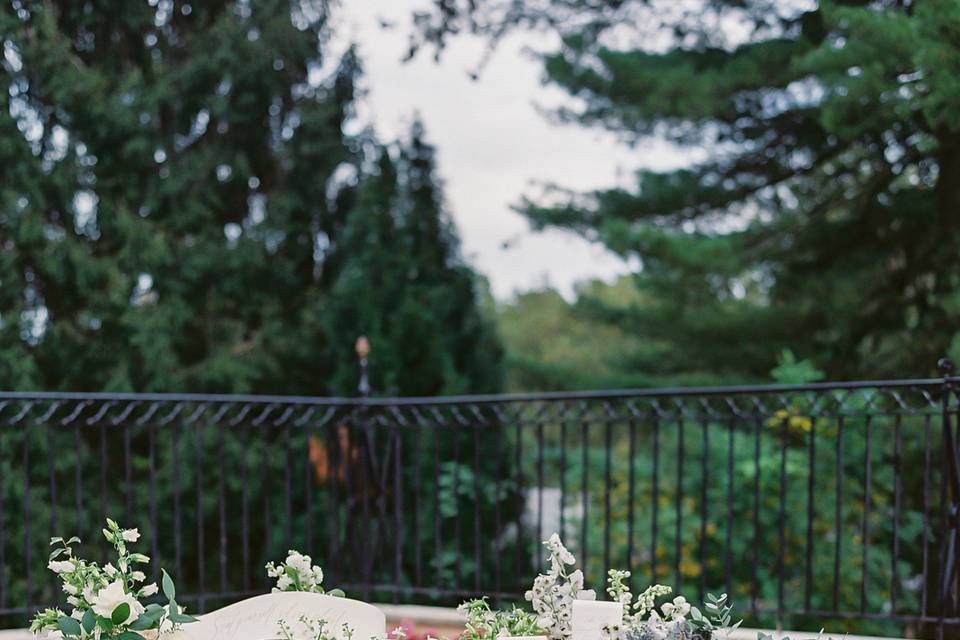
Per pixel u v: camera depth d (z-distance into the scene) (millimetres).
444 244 8664
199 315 9352
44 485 8094
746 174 8516
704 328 8453
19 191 8391
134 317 8609
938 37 5574
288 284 9641
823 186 8469
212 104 9305
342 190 10000
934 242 7844
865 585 3701
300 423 4480
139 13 9258
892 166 7855
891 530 6129
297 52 9711
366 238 8484
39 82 8594
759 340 8477
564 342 17688
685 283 8031
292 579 2119
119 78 9141
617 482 6934
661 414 3916
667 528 6285
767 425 6668
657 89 7695
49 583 7742
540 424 4117
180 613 1728
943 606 3426
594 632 1815
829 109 6285
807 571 3811
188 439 8562
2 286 8219
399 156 8672
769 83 7426
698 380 8555
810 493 3816
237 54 9289
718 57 8219
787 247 8352
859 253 8297
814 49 6672
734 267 7684
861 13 5859
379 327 8062
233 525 8633
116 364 8695
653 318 8703
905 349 8031
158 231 9086
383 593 7125
